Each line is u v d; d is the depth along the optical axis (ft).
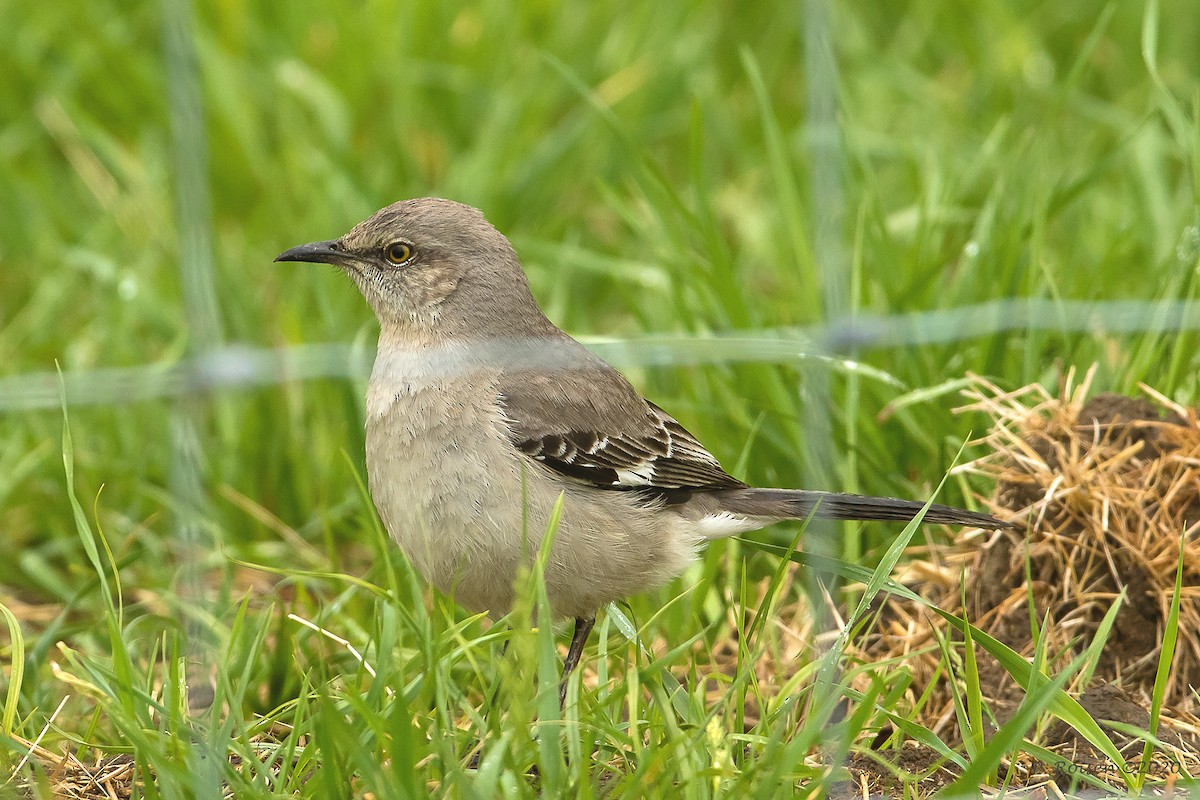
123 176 48.21
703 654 30.94
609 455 29.96
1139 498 29.81
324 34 51.70
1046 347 36.37
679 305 37.70
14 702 26.02
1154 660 29.30
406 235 31.32
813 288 37.78
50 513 37.04
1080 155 46.91
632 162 39.37
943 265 36.42
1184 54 53.36
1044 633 25.63
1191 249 35.04
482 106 50.47
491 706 25.17
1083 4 55.36
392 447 29.45
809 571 30.89
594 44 52.44
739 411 35.68
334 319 39.68
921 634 30.01
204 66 48.93
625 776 24.06
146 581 34.76
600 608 30.42
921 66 54.24
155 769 24.39
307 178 47.65
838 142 39.32
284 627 28.94
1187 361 34.63
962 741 27.17
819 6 31.24
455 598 29.71
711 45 54.75
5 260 46.98
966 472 32.60
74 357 41.70
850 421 33.14
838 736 24.29
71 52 51.26
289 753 24.29
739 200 47.75
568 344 31.91
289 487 37.65
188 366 30.40
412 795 22.15
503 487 28.78
